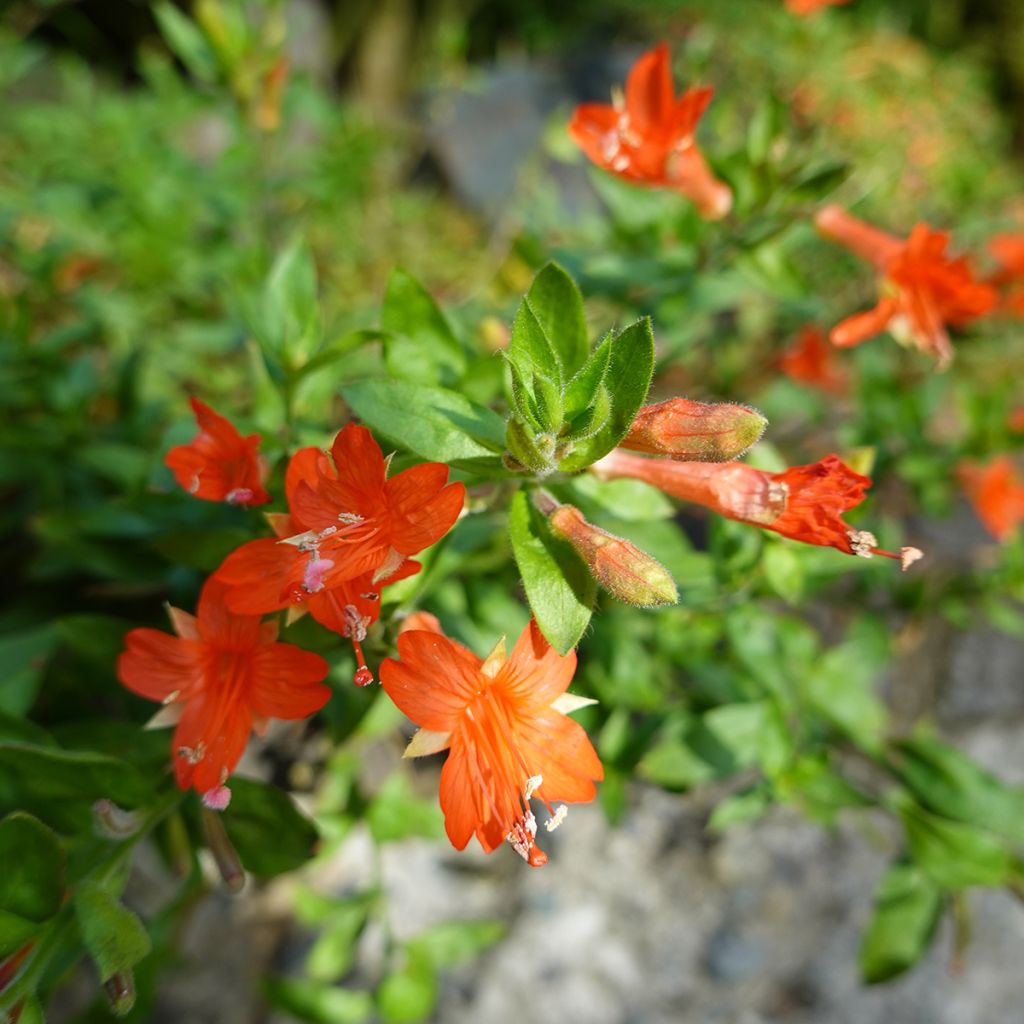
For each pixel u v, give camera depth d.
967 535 0.28
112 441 0.22
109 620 0.15
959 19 0.68
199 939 0.23
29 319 0.22
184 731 0.11
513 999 0.24
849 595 0.25
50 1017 0.21
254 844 0.13
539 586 0.11
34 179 0.32
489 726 0.11
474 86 0.46
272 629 0.11
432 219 0.44
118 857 0.12
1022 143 0.64
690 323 0.20
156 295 0.29
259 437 0.12
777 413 0.25
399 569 0.10
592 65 0.54
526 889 0.25
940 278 0.17
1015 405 0.36
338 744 0.15
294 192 0.32
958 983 0.25
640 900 0.25
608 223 0.26
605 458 0.12
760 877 0.25
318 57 0.55
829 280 0.35
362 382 0.11
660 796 0.26
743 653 0.17
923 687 0.27
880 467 0.23
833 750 0.21
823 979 0.24
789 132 0.20
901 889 0.18
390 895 0.24
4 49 0.34
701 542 0.25
